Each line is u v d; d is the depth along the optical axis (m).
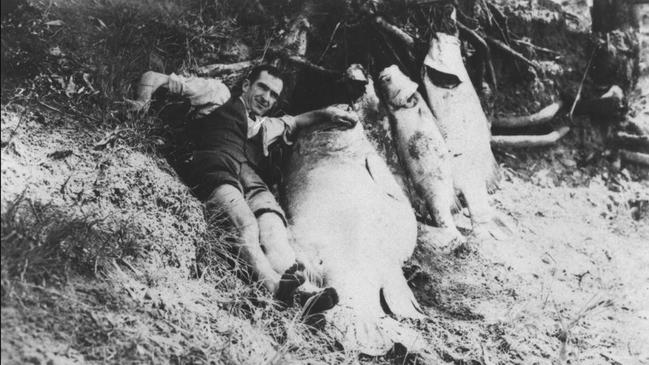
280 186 4.64
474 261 4.96
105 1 4.59
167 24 4.79
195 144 4.31
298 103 5.01
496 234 5.21
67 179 3.66
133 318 3.29
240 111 4.41
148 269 3.63
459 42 5.58
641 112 6.66
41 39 4.11
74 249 3.39
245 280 4.04
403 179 5.09
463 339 4.32
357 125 4.84
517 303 4.76
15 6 4.10
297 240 4.34
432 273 4.77
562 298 4.93
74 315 3.13
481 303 4.68
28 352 2.84
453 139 5.30
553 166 6.05
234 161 4.25
